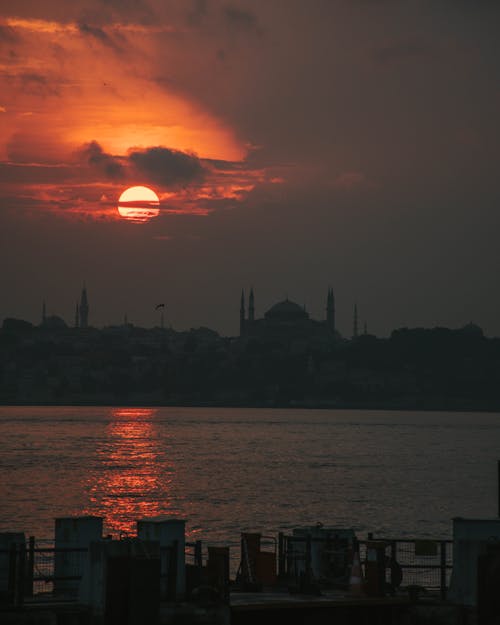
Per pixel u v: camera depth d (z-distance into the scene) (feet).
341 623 174.81
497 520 186.09
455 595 179.01
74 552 178.09
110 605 157.69
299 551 197.57
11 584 165.37
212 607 165.48
